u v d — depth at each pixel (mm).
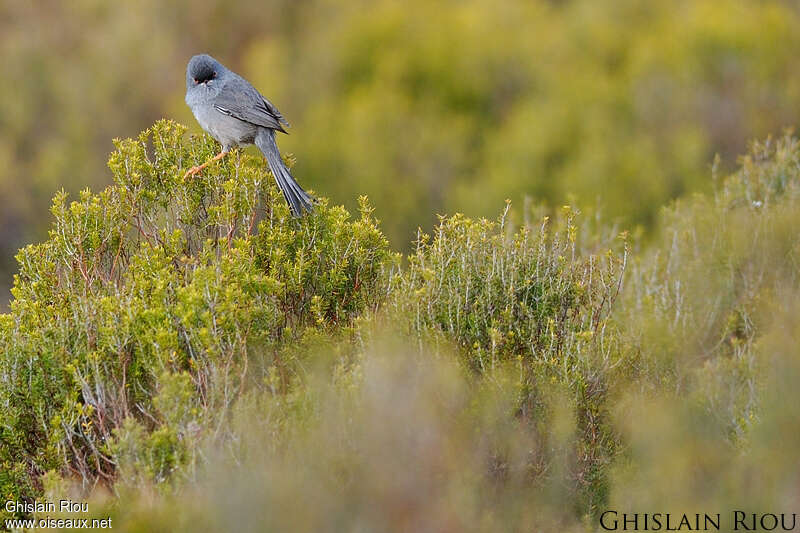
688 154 30984
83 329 9758
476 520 8195
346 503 7891
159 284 9758
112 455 8727
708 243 14688
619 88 34906
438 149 34031
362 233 11055
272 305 10133
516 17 39875
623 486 8742
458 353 9695
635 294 14227
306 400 8695
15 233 34594
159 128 11859
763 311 13000
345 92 38469
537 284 10578
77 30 41781
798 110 34281
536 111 34156
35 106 39031
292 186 11594
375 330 9641
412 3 39875
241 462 8289
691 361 12297
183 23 42656
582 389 9578
